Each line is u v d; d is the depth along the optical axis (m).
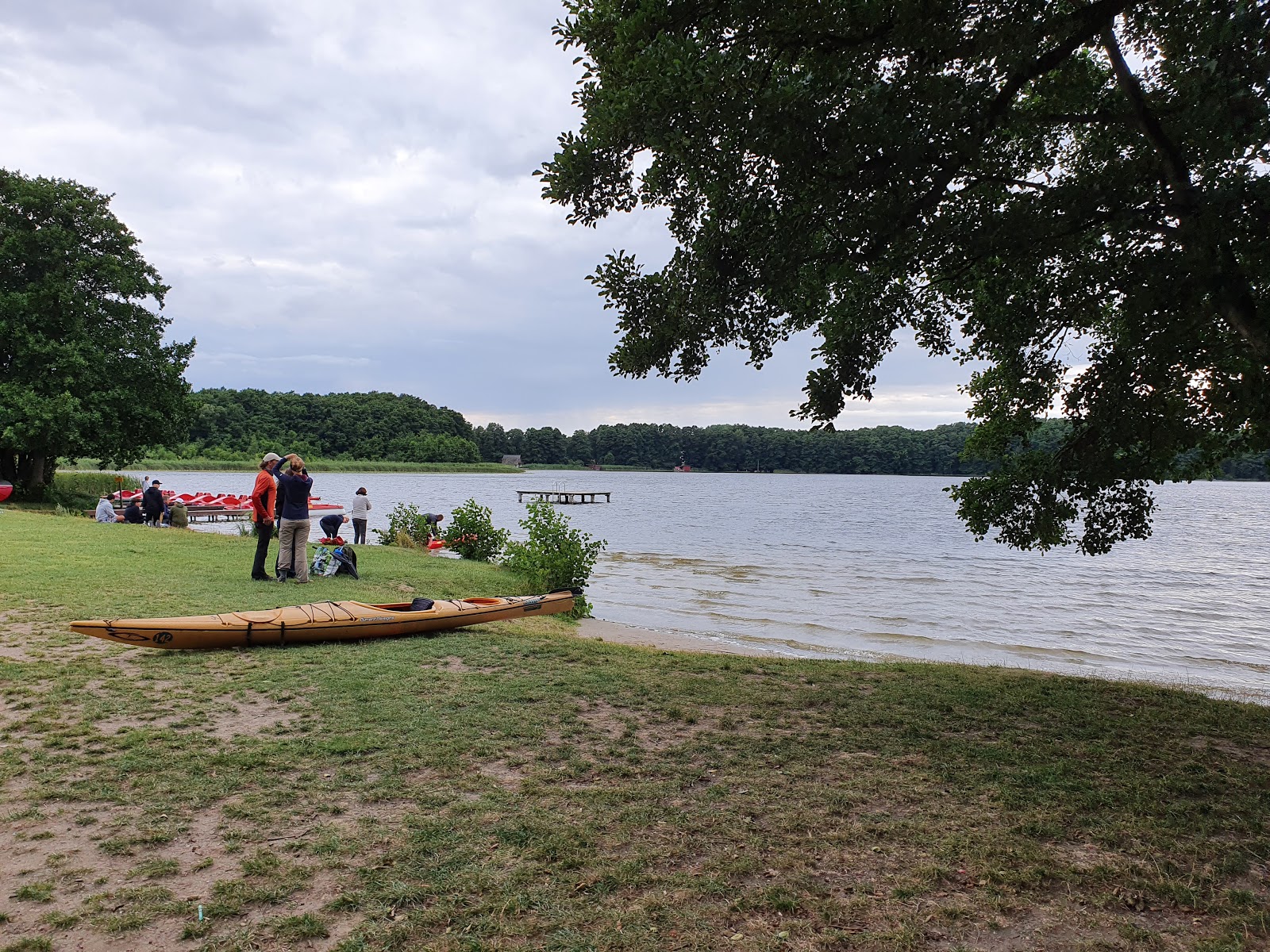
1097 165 6.68
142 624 7.50
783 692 6.89
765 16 5.54
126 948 2.92
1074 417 6.94
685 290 6.17
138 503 23.72
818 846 3.81
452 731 5.50
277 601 10.22
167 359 32.31
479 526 20.62
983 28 5.19
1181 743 5.59
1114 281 6.32
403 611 9.26
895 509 62.47
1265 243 5.21
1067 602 17.83
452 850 3.71
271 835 3.85
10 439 26.81
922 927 3.13
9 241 28.23
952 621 15.02
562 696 6.50
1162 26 5.82
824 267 6.09
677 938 3.02
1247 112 4.95
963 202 5.99
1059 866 3.62
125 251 31.89
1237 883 3.51
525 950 2.92
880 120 5.15
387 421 157.12
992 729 5.86
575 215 6.24
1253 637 14.00
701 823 4.05
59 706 5.82
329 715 5.79
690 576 21.44
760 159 5.56
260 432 140.00
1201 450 7.39
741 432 187.50
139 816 4.06
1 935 2.99
